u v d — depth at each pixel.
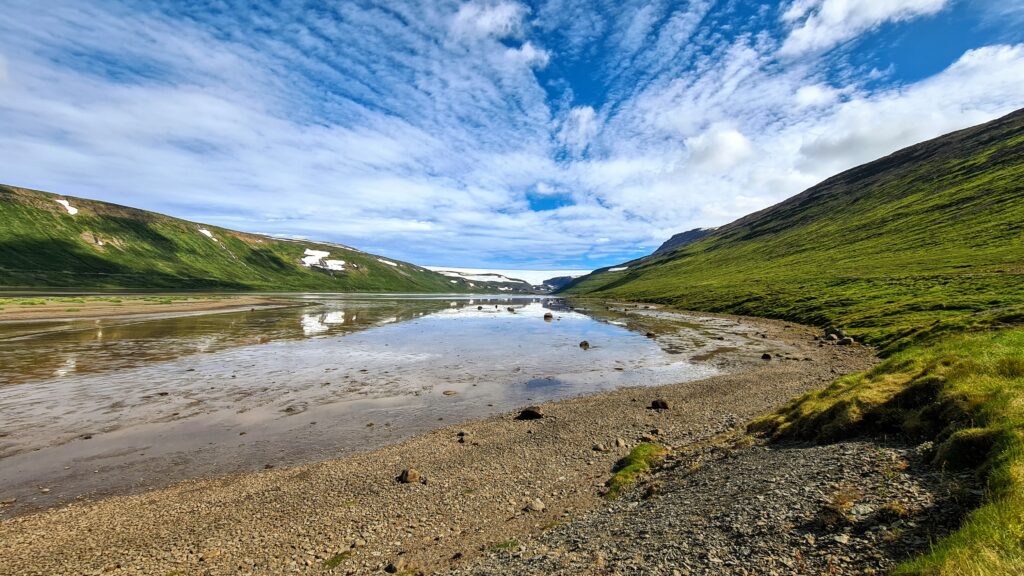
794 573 8.22
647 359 43.47
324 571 11.71
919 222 118.81
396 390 31.55
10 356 40.22
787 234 183.00
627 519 12.70
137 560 12.24
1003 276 58.50
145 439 21.88
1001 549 6.77
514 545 12.16
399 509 15.06
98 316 73.94
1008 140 144.50
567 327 72.38
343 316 90.62
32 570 11.77
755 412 24.42
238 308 105.44
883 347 40.59
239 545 12.95
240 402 28.02
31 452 20.17
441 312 108.56
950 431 11.74
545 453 19.98
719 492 12.95
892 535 8.48
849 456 12.93
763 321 73.12
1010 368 13.86
